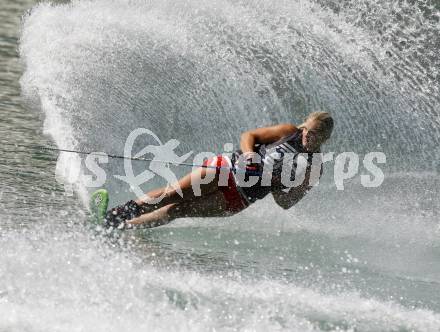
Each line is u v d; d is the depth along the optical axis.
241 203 24.06
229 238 24.75
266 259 23.02
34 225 22.66
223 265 21.78
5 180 26.80
